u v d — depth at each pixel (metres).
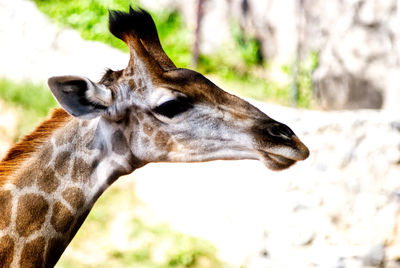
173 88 16.02
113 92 15.88
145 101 16.06
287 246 30.83
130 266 30.86
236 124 16.31
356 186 30.48
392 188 30.17
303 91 52.75
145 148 16.28
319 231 30.42
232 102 16.55
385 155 30.53
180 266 31.31
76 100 15.27
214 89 16.53
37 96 38.88
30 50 43.03
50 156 15.73
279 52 54.88
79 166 15.90
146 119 16.16
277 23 54.91
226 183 33.72
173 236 32.69
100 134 16.05
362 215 30.19
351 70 51.09
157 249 31.89
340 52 51.44
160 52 16.86
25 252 15.16
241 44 54.16
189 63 50.69
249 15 55.56
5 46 43.62
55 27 43.62
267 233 31.44
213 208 33.78
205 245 32.41
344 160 30.88
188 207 34.22
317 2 52.97
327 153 31.14
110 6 47.66
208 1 54.19
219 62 52.81
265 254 31.56
